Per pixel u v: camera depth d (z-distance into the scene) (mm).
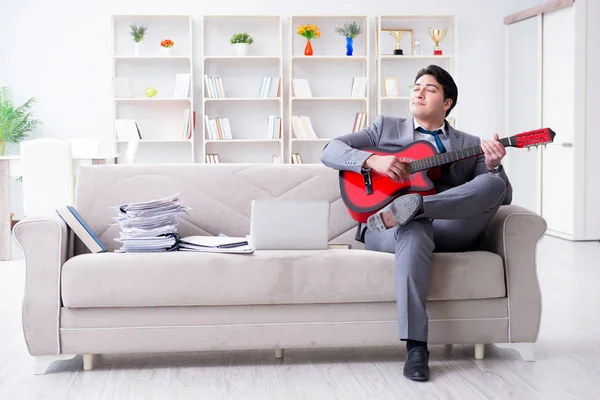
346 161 2848
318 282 2627
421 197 2564
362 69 7898
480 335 2719
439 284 2654
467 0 7898
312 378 2605
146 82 7754
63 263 2645
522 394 2416
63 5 7574
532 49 7195
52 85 7605
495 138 2791
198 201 3113
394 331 2686
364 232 2988
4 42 7531
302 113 7875
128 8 7645
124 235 2732
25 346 3078
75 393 2465
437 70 3020
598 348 2980
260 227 2730
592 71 6406
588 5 6375
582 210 6445
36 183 5422
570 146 6484
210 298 2602
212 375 2654
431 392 2436
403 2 7844
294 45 7852
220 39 7777
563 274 4773
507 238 2721
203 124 7559
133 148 6371
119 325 2621
